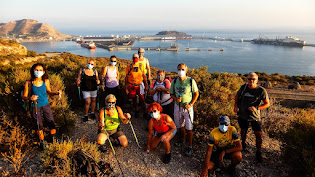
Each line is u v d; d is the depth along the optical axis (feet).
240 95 14.53
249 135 18.19
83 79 17.98
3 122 13.60
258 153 14.37
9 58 126.93
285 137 14.57
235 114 18.72
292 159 13.07
